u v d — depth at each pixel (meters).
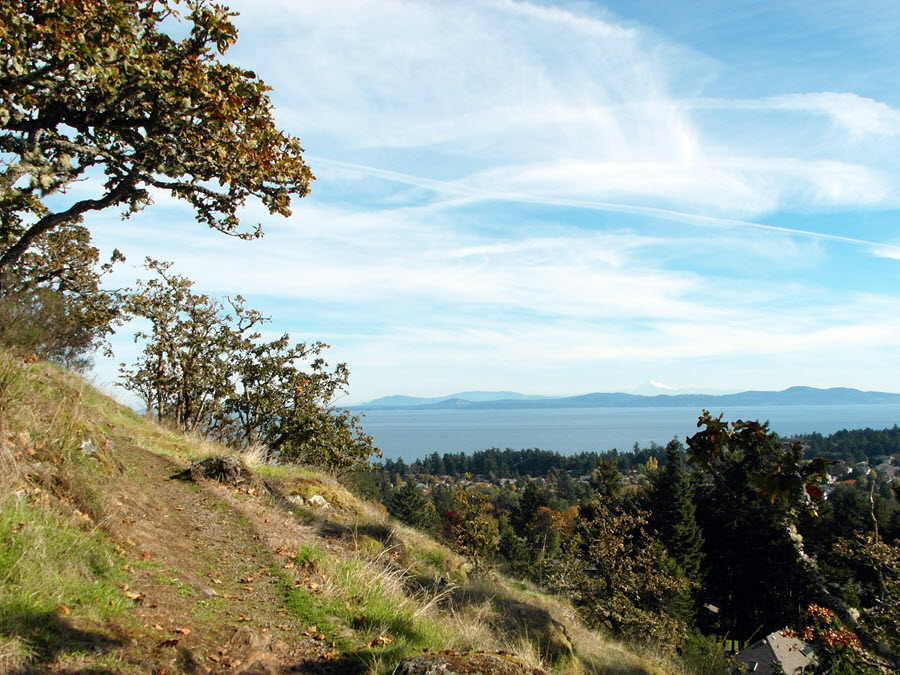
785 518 3.80
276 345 20.12
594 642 11.52
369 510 13.19
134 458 9.97
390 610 6.20
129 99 7.82
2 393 6.02
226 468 10.15
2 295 11.07
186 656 4.09
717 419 3.89
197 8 7.73
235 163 8.70
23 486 5.11
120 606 4.46
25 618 3.57
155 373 19.38
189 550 6.68
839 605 3.84
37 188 7.31
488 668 3.99
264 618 5.31
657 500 39.19
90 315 16.17
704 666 14.12
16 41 6.08
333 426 20.14
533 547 48.50
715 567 36.50
